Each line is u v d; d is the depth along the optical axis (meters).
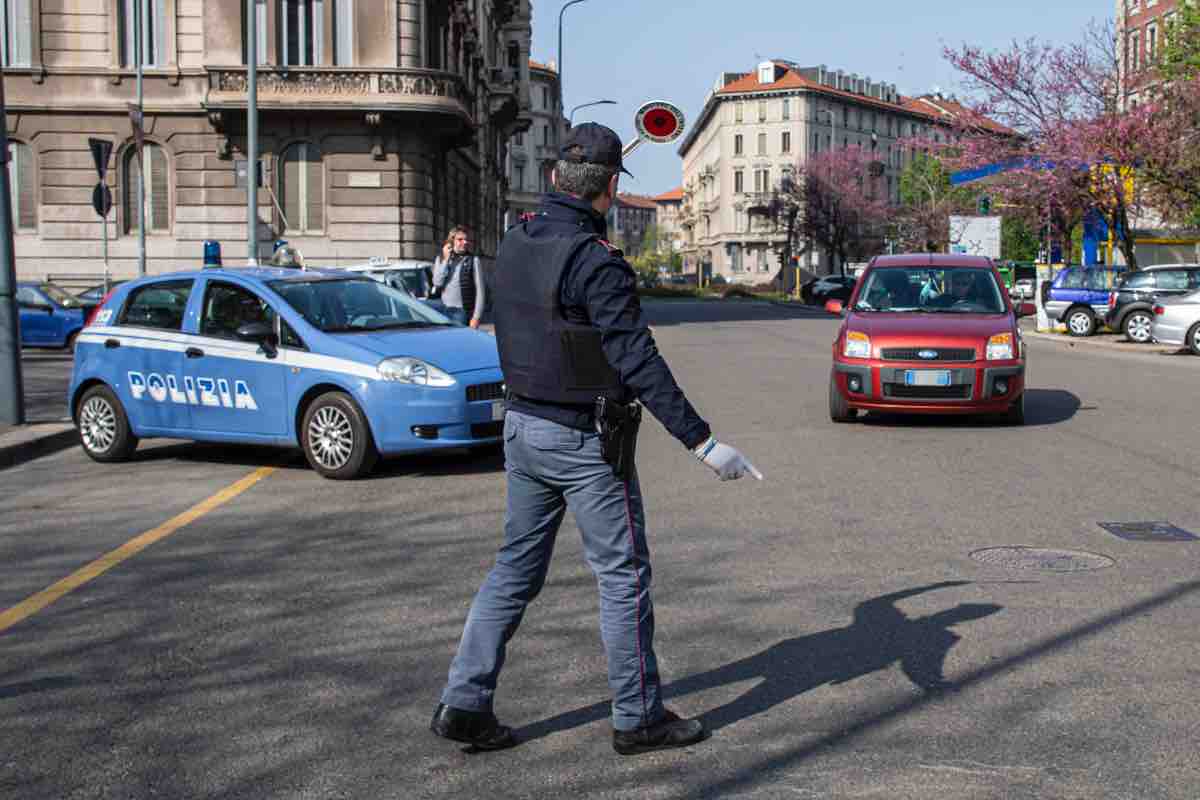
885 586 6.52
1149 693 4.80
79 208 37.06
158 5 36.78
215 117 35.88
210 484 10.10
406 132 36.84
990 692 4.84
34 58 36.75
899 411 13.12
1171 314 25.48
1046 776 4.01
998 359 12.94
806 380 18.58
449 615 6.06
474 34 49.53
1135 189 36.34
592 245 4.06
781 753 4.25
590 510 4.19
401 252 36.97
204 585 6.74
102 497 9.62
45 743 4.45
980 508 8.67
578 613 6.04
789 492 9.34
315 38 36.75
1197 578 6.64
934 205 76.88
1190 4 37.81
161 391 11.07
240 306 10.82
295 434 10.39
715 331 33.34
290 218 37.06
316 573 6.96
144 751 4.36
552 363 4.12
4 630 5.95
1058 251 43.84
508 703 4.80
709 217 145.75
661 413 4.02
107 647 5.64
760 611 6.05
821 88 126.25
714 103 133.38
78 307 27.22
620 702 4.27
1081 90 36.12
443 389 10.09
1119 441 12.02
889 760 4.17
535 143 117.38
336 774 4.13
